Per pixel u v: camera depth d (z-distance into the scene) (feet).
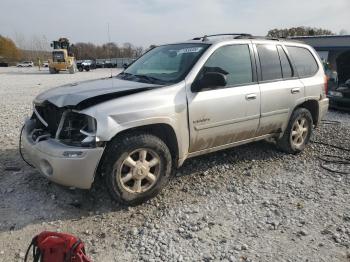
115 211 13.46
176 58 16.37
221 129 15.89
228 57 16.48
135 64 18.30
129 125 12.92
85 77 98.32
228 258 10.85
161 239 11.74
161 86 14.33
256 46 17.85
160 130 14.46
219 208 13.91
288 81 18.95
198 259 10.80
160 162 13.94
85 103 12.70
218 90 15.69
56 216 13.01
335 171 17.87
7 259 10.64
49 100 13.66
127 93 13.50
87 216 13.08
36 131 14.34
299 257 10.96
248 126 17.04
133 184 13.62
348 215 13.47
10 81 79.41
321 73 21.29
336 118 31.22
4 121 27.63
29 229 12.17
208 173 17.20
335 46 64.34
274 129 18.71
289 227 12.63
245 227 12.60
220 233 12.19
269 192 15.40
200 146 15.56
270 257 10.93
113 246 11.37
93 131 12.45
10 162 17.98
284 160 19.35
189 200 14.48
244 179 16.70
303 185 16.17
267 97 17.57
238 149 20.65
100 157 12.52
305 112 20.08
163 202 14.23
